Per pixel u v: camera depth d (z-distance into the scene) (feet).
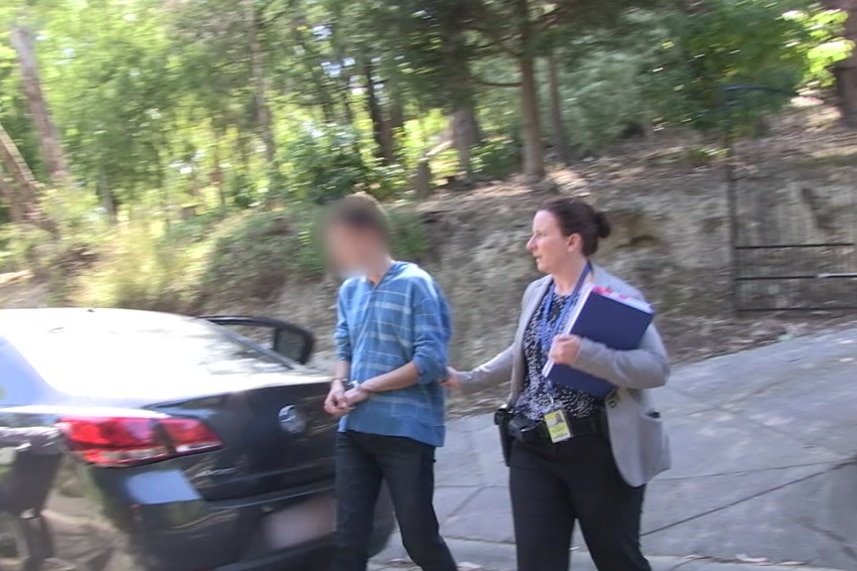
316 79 47.44
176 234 36.45
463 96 31.96
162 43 47.75
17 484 11.27
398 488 12.12
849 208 27.89
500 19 29.48
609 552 10.36
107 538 10.52
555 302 10.59
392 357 12.16
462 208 32.63
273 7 45.19
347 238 12.44
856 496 15.08
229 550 11.08
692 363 23.94
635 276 28.09
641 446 10.11
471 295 28.55
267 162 45.06
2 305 38.81
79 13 47.96
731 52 33.09
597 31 31.17
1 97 59.41
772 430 18.53
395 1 28.37
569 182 33.86
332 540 12.32
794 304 26.27
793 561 13.69
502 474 19.33
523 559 10.43
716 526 15.06
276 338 16.99
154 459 10.79
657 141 41.73
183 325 15.08
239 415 11.71
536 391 10.51
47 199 41.45
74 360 12.60
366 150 37.60
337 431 12.65
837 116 38.58
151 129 49.32
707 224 28.78
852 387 20.25
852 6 37.29
